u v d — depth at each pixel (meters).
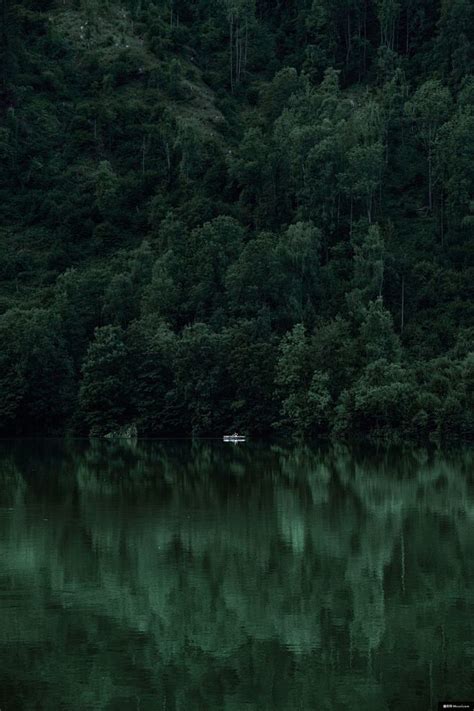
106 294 196.12
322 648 45.66
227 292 190.88
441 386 158.75
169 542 68.06
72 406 179.62
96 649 45.78
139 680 42.34
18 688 41.31
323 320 184.62
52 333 180.38
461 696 40.12
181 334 184.75
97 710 39.31
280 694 40.91
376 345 166.62
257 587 55.53
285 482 100.94
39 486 98.94
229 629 48.34
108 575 58.41
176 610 51.28
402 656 44.59
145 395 174.25
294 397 163.25
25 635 47.47
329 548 65.56
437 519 76.38
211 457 131.25
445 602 52.25
